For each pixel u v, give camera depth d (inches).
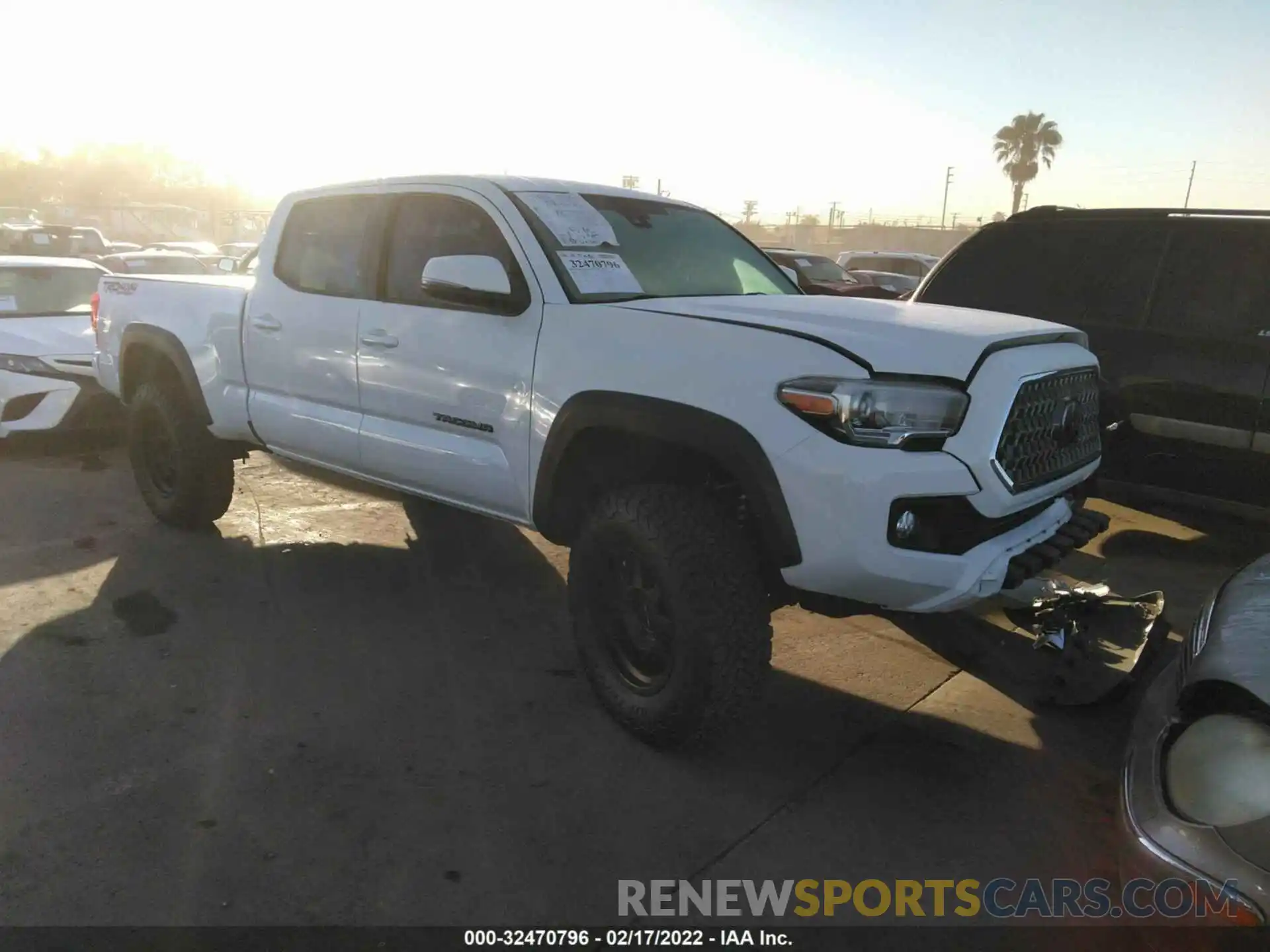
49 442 286.5
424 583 189.3
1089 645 145.8
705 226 173.3
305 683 145.7
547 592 187.9
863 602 115.0
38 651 152.1
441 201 157.5
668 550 118.0
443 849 108.3
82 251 920.9
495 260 135.9
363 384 163.0
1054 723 142.5
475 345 144.2
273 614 171.0
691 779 124.3
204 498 204.7
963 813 119.7
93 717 133.2
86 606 170.9
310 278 176.6
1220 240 203.0
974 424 109.0
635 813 116.6
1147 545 225.6
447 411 149.3
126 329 211.6
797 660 161.5
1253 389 194.9
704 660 117.7
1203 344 201.3
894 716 143.3
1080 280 219.9
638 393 122.3
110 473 259.9
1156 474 209.9
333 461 176.1
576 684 149.3
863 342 111.8
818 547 109.5
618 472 138.1
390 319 157.8
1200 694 94.6
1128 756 99.3
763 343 115.0
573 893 102.4
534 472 136.9
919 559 108.1
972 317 130.0
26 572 185.5
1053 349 122.0
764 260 175.5
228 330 189.0
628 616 129.3
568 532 141.9
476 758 127.1
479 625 170.4
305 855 106.1
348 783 120.2
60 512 224.2
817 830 115.2
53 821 110.0
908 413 107.7
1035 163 2170.3
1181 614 181.6
